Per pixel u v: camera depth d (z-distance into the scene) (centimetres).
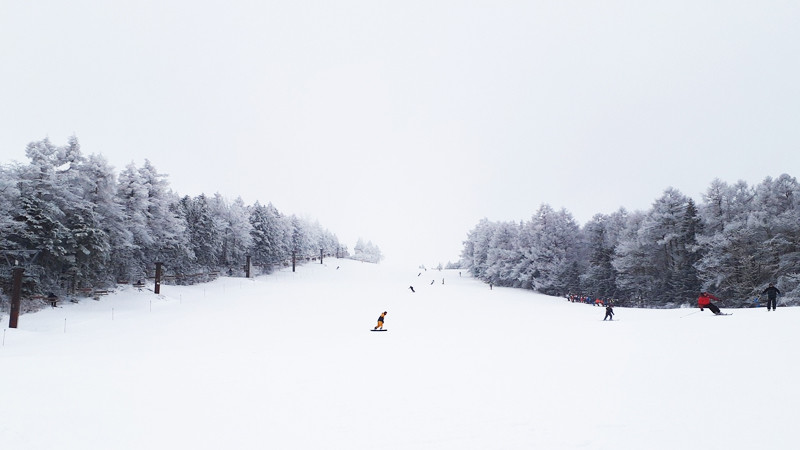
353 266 10600
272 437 697
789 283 4025
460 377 1134
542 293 7206
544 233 7531
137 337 2295
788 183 4969
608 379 1033
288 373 1220
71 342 2139
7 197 3159
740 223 4656
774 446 598
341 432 716
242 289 5500
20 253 3169
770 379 931
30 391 1002
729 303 4628
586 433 677
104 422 777
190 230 5947
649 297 5803
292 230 9844
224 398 943
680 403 812
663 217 5778
